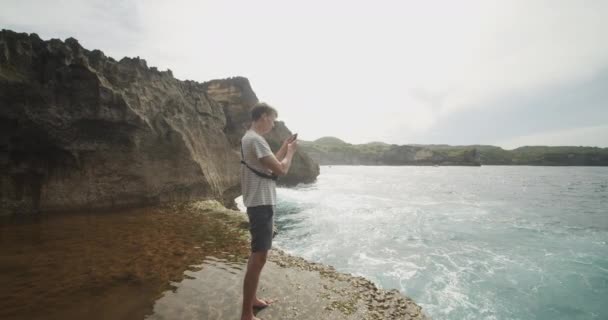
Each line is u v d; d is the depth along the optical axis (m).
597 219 14.22
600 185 39.00
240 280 4.03
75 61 8.15
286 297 3.68
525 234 10.89
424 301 5.47
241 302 3.38
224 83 27.73
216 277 4.11
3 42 7.26
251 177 2.68
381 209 15.89
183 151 11.28
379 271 6.78
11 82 7.16
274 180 2.78
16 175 7.51
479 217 14.20
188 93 14.83
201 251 5.29
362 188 29.94
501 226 12.21
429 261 7.61
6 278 3.77
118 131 9.13
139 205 9.66
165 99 12.04
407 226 11.78
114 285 3.70
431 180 46.53
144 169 9.98
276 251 5.89
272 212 2.74
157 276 4.06
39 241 5.38
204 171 12.91
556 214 15.60
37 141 7.66
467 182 43.06
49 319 2.83
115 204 9.28
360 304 3.67
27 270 4.05
